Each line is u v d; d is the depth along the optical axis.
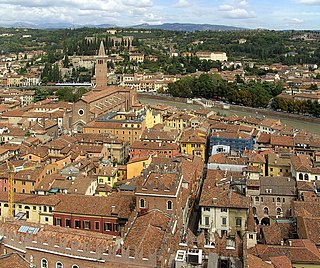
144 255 89.94
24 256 99.00
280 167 194.00
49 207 140.00
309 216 129.38
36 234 102.00
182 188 131.25
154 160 178.00
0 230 103.81
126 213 127.38
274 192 155.62
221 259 90.19
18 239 100.25
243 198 142.62
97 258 93.06
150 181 116.44
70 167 183.50
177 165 139.38
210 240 107.25
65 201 137.25
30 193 163.75
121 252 91.75
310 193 152.50
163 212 112.69
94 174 186.12
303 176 173.75
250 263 89.38
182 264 87.19
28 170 173.75
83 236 101.12
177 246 98.94
